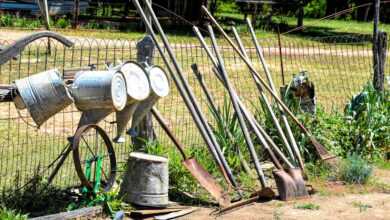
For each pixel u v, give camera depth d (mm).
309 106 9539
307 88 9477
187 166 7621
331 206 7602
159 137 9828
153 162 7102
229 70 17234
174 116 11500
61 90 6594
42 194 6957
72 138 6840
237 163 8414
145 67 7391
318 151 8734
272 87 8914
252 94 14047
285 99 9367
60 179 7695
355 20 47188
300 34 34562
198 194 7707
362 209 7523
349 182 8477
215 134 8547
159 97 7379
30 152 8797
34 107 6570
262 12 40625
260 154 8836
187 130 10469
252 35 9328
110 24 29547
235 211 7289
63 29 26844
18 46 6605
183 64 17094
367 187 8375
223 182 7953
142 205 7086
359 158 8930
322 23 43219
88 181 6812
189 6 33719
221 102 13203
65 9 31062
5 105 11445
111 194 7047
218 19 37375
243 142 8695
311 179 8469
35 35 6680
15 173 7766
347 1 47094
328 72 18078
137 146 8008
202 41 8547
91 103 6691
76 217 6555
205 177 7625
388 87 11383
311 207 7488
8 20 26625
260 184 8125
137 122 7461
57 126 10352
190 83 14969
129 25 29750
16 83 6652
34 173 7402
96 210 6750
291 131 8945
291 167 7996
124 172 7512
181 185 7805
